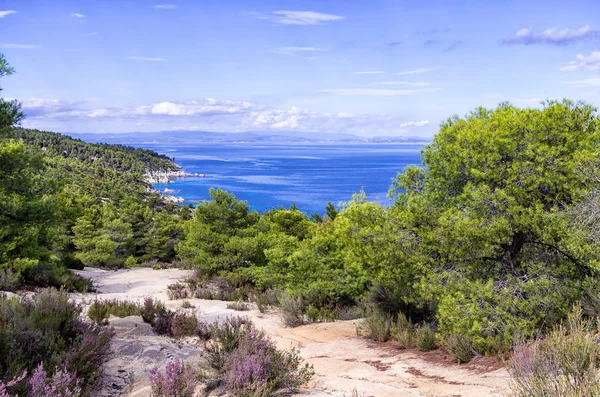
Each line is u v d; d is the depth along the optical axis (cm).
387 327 1028
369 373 718
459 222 845
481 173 873
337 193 14312
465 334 768
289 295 1452
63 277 1894
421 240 954
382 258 964
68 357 535
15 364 469
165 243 4816
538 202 839
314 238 1595
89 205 5659
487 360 709
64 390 429
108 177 13888
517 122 883
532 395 367
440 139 981
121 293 1952
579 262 828
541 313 742
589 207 779
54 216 1101
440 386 599
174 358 709
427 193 1011
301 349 987
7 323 591
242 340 655
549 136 863
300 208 10681
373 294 1216
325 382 645
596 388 335
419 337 898
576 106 873
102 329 773
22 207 1046
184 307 1523
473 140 895
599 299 708
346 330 1177
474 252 881
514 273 866
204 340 884
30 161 1058
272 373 571
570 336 481
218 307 1583
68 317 694
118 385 574
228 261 2342
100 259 3841
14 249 1672
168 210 8338
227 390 529
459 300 812
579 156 799
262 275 1889
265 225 2619
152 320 961
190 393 484
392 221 995
